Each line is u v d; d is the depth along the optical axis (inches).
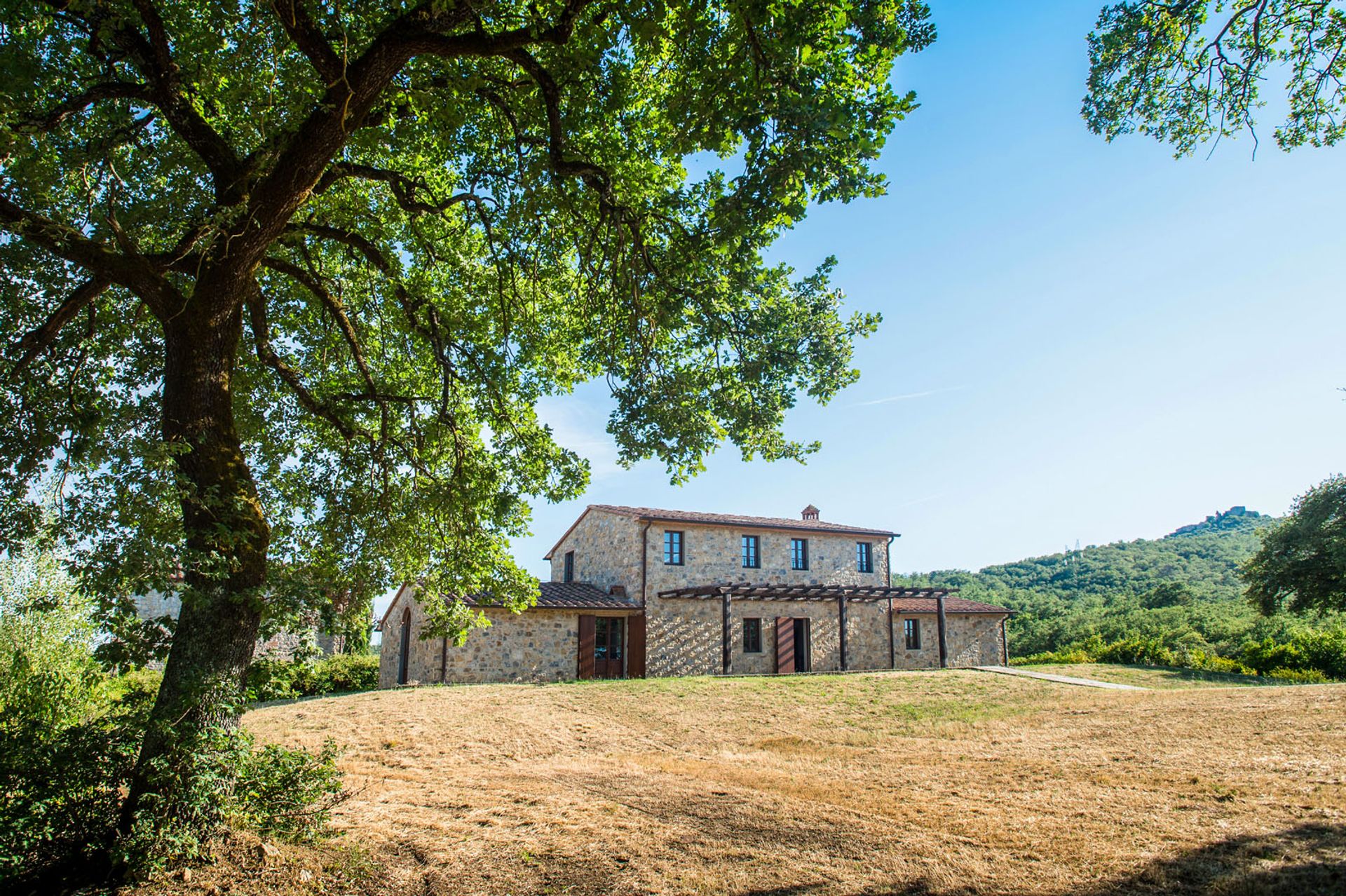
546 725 540.7
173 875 204.5
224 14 263.0
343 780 365.1
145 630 227.9
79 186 272.2
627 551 962.7
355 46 284.4
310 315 398.3
